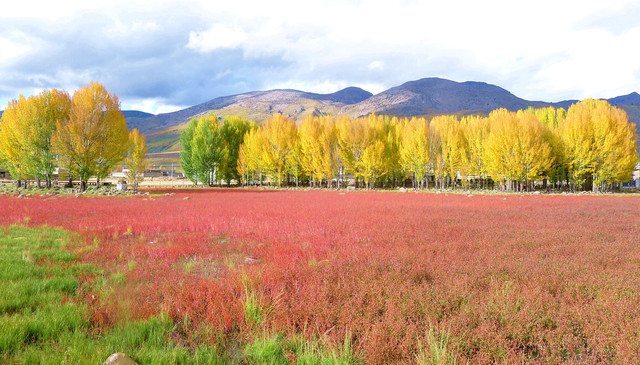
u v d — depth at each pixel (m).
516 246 6.99
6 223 10.12
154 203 19.11
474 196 31.03
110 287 4.18
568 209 15.83
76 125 30.98
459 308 3.61
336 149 51.59
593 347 2.80
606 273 4.76
